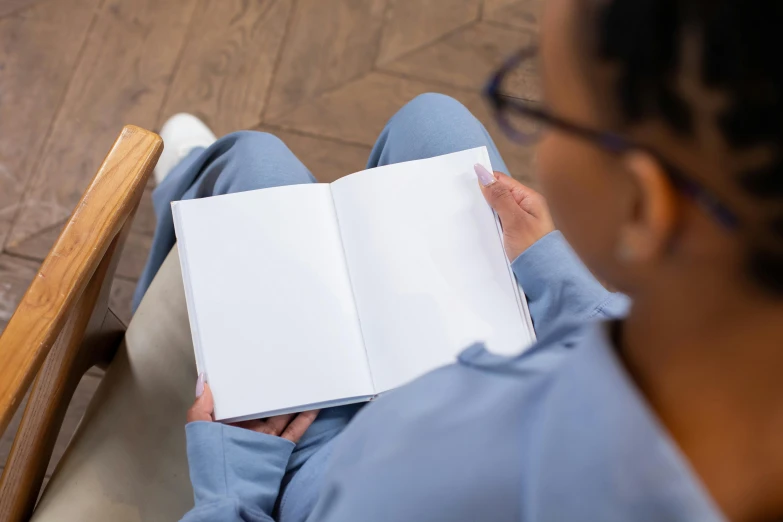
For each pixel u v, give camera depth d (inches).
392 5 55.7
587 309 27.5
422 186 29.1
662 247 7.7
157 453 29.9
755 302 7.4
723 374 8.3
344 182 29.3
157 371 30.9
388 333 27.8
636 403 9.0
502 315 28.0
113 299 48.5
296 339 27.8
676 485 8.8
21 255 48.7
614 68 7.4
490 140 36.1
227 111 52.6
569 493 10.4
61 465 29.7
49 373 26.0
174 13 54.3
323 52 54.2
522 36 55.6
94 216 23.6
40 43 53.2
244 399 27.3
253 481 27.1
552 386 11.4
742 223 6.9
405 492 13.6
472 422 13.3
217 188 34.9
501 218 29.2
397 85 54.0
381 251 28.4
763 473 8.9
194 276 28.1
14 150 50.7
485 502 12.5
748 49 6.3
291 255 28.5
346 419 30.1
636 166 7.4
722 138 6.7
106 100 52.3
